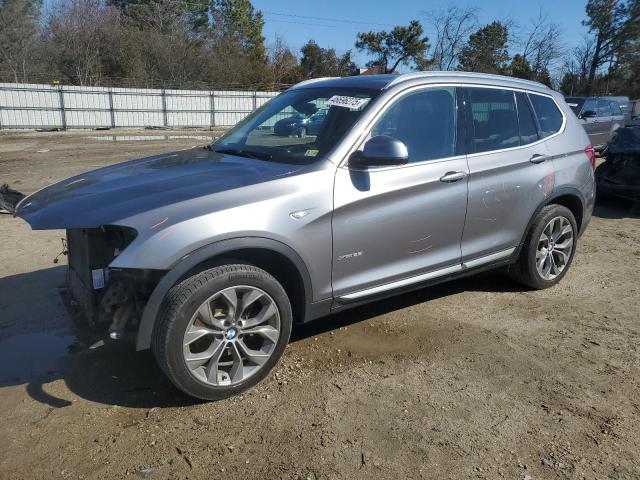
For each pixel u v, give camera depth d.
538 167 4.54
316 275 3.38
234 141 4.22
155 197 3.06
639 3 50.09
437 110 3.98
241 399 3.22
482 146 4.20
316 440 2.86
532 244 4.66
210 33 48.22
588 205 5.09
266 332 3.27
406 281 3.85
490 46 47.41
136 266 2.78
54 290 4.90
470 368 3.60
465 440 2.87
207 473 2.62
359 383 3.40
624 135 8.66
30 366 3.60
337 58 58.38
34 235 6.66
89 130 30.47
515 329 4.18
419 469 2.66
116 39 42.50
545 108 4.83
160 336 2.91
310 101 4.08
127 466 2.67
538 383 3.42
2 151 18.67
